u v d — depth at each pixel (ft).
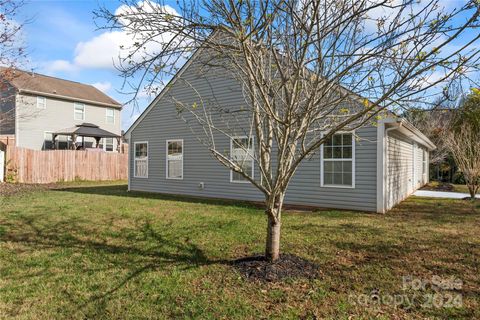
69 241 17.42
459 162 37.27
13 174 51.42
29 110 67.31
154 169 43.29
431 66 8.31
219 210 27.43
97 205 29.73
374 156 27.25
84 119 79.61
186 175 39.83
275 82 13.16
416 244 16.93
